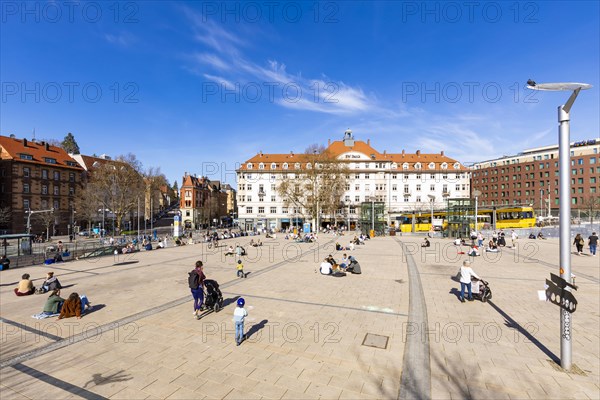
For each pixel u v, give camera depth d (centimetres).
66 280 1509
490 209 4219
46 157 6006
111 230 6450
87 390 543
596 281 1377
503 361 638
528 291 1209
